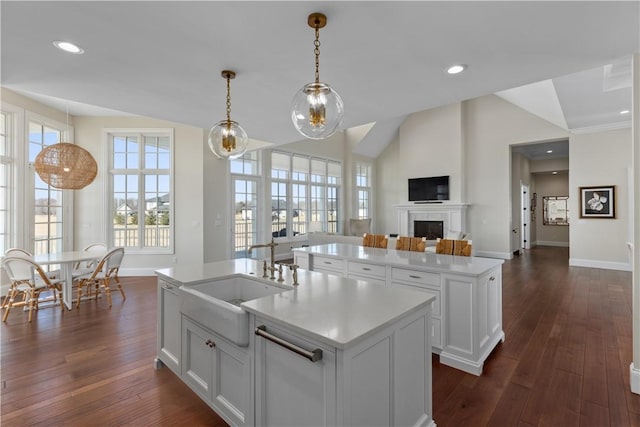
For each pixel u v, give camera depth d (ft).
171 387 7.47
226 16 5.67
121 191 19.38
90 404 6.83
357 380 4.19
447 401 6.91
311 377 4.33
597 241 21.47
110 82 8.71
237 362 5.50
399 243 12.78
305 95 5.97
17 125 15.56
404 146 30.68
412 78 8.52
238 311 5.25
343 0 5.23
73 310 12.99
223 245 20.76
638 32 6.19
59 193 17.99
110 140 19.21
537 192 37.06
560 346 9.52
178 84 8.89
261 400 5.06
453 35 6.34
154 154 19.74
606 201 20.94
